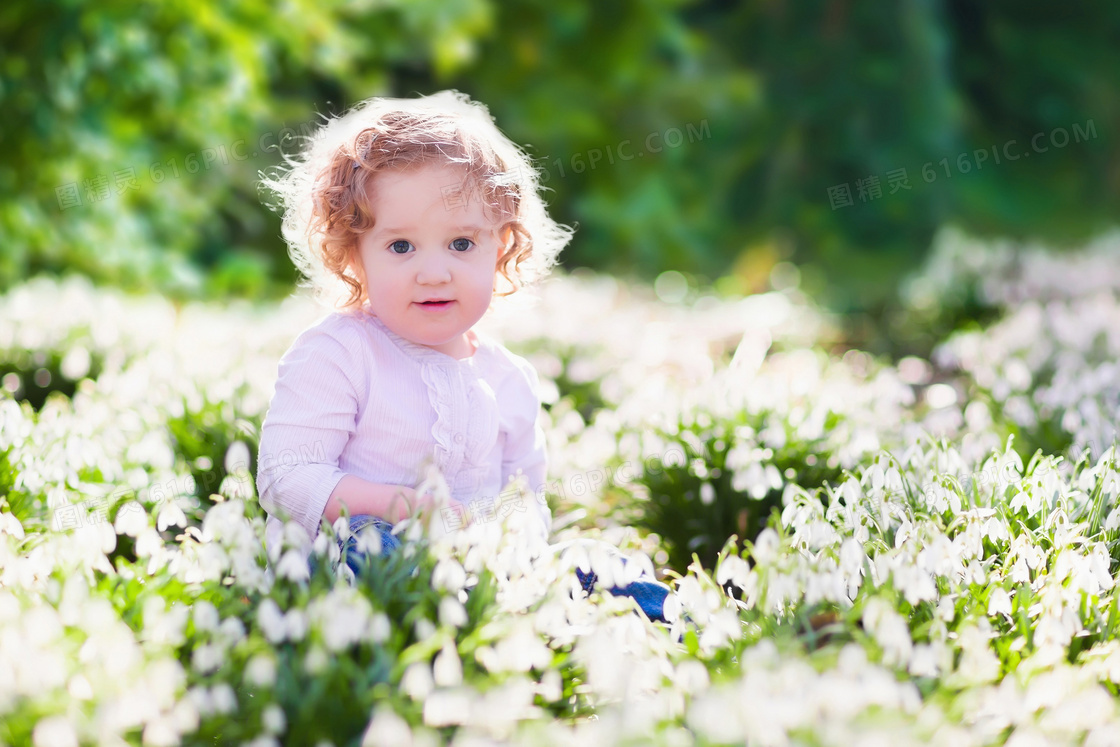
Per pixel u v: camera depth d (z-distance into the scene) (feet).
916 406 19.04
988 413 15.34
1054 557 8.21
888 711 6.02
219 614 7.25
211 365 15.74
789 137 53.21
